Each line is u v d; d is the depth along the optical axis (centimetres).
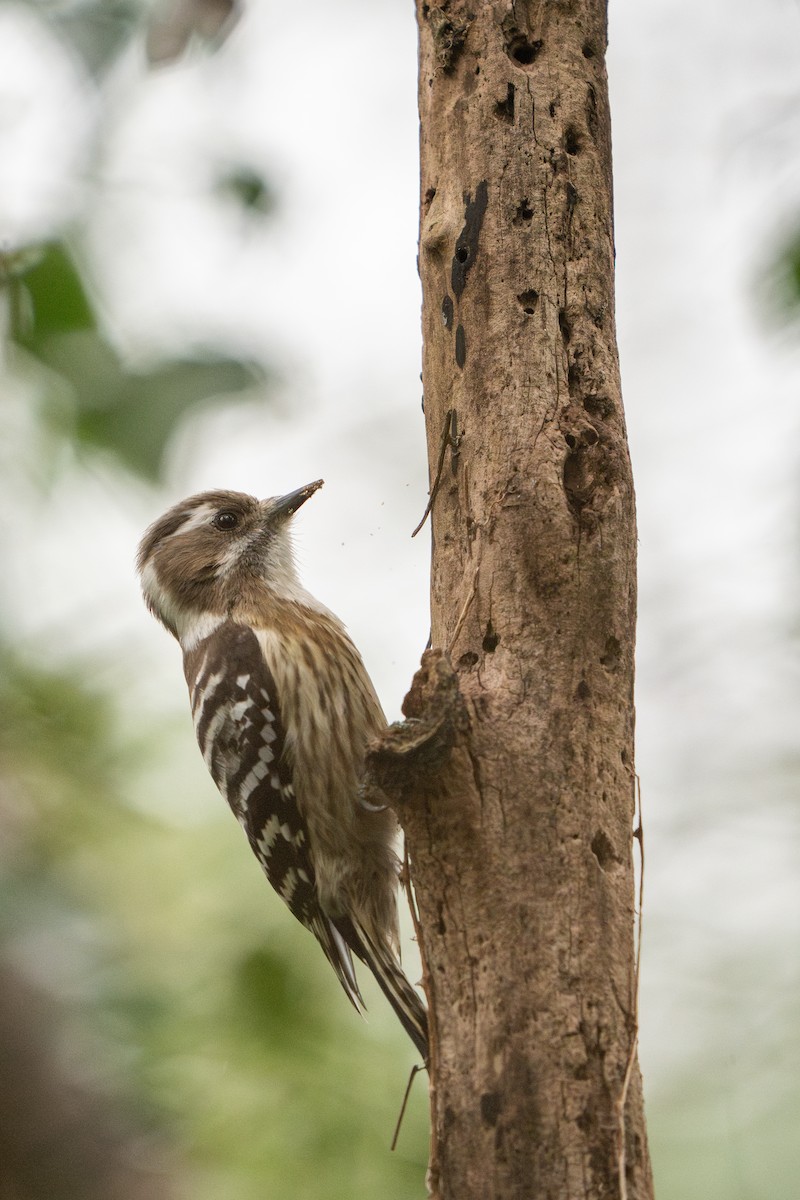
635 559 740
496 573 720
